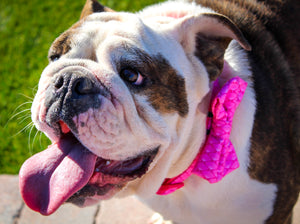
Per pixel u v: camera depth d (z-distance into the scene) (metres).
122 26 0.57
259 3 0.71
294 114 0.67
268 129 0.63
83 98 0.53
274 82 0.66
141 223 0.80
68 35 0.58
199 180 0.63
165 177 0.61
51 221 0.81
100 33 0.57
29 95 1.06
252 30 0.67
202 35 0.59
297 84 0.69
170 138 0.58
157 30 0.58
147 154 0.58
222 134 0.61
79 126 0.53
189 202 0.66
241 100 0.63
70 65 0.55
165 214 0.69
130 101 0.54
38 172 0.56
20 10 1.32
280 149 0.64
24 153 0.95
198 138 0.61
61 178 0.55
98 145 0.54
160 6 0.67
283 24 0.71
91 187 0.57
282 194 0.65
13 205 0.83
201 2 0.68
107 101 0.53
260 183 0.64
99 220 0.81
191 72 0.59
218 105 0.59
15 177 0.89
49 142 0.95
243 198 0.64
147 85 0.56
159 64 0.56
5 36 1.25
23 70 1.14
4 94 1.08
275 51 0.68
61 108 0.53
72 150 0.56
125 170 0.58
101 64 0.55
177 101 0.58
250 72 0.64
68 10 1.29
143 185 0.61
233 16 0.67
